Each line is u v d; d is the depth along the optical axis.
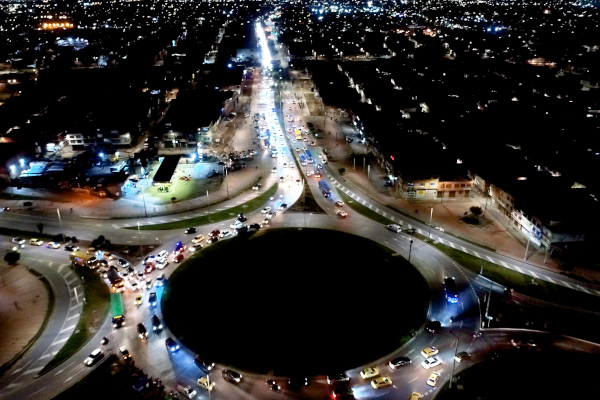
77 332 75.38
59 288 86.69
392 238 103.88
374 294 85.50
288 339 74.56
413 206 118.94
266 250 100.00
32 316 79.06
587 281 87.12
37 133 159.38
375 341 73.69
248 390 64.44
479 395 63.31
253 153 156.50
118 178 128.75
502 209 115.38
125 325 77.06
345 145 165.50
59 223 110.19
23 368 68.00
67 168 136.75
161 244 101.75
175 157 144.75
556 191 109.25
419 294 84.88
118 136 156.62
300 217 114.00
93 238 103.62
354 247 100.62
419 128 168.00
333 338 74.56
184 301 83.62
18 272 91.38
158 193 126.62
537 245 99.75
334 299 84.38
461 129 161.00
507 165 127.69
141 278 89.44
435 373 66.31
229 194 126.62
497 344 72.50
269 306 82.62
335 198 124.06
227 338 74.69
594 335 74.19
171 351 71.19
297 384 64.81
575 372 67.12
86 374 66.94
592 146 144.25
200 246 101.19
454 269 91.94
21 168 137.25
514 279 88.25
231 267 94.19
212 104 193.50
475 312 79.62
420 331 75.44
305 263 95.25
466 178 121.19
